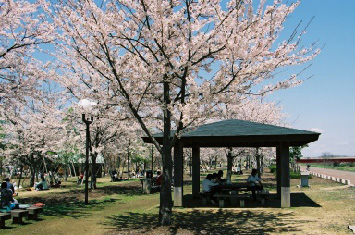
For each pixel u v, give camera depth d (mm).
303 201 13328
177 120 8273
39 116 20922
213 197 13156
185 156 37406
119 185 26156
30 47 13086
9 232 8047
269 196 16094
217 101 7973
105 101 9258
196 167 15875
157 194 18203
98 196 17234
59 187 26391
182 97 8562
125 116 9688
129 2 7996
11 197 10125
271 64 7531
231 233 7621
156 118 10117
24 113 23797
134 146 27016
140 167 56094
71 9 7613
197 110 7656
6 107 14109
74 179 43156
